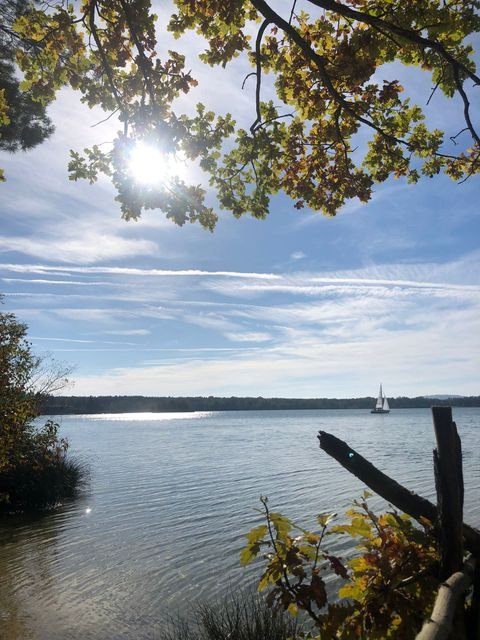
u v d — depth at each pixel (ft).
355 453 9.20
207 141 14.89
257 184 16.42
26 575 38.06
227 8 13.57
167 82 15.16
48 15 15.88
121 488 82.53
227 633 21.99
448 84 14.34
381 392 636.07
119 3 14.08
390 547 8.68
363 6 13.38
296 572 8.76
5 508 61.93
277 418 625.82
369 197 16.98
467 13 12.68
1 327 49.16
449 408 8.39
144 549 45.60
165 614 30.37
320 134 16.57
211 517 60.18
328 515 9.61
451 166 16.53
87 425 469.16
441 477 8.23
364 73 13.46
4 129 30.99
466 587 7.41
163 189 14.11
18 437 51.44
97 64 15.88
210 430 326.24
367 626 8.26
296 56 14.89
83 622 29.27
